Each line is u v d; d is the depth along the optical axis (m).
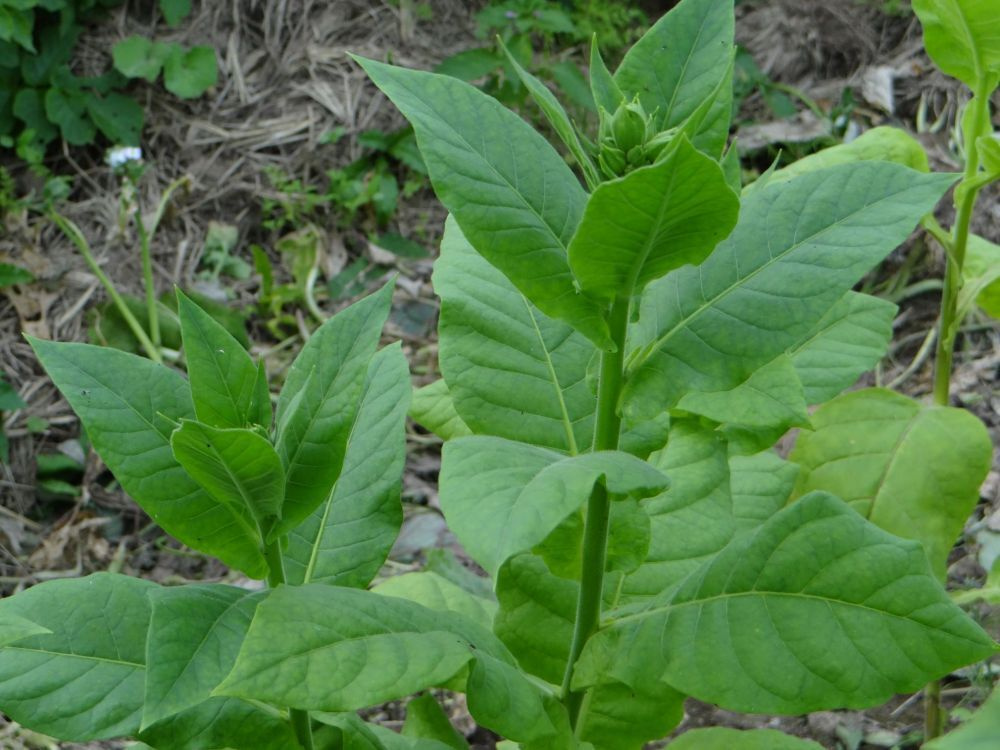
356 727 1.18
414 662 1.05
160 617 1.04
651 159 1.08
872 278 2.56
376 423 1.22
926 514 1.45
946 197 2.54
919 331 2.44
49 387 2.56
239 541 1.11
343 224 2.94
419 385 2.54
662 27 1.16
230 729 1.11
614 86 1.15
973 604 1.65
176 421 1.10
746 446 1.34
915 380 2.31
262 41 3.15
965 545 1.87
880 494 1.46
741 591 1.15
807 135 2.97
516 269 1.09
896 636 1.10
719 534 1.30
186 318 1.08
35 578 2.18
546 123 3.18
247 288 2.82
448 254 1.32
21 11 2.79
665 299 1.14
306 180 3.00
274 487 1.07
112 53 3.02
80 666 1.11
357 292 2.83
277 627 1.04
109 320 2.64
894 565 1.11
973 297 1.51
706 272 1.13
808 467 1.50
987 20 1.40
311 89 3.10
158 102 3.03
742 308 1.11
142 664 1.12
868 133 1.52
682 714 1.29
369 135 3.00
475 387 1.26
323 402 1.10
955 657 1.09
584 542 1.16
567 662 1.28
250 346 2.69
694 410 1.26
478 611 1.46
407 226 3.02
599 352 1.17
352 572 1.18
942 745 0.82
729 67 1.04
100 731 1.09
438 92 1.10
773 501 1.42
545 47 3.27
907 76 3.00
